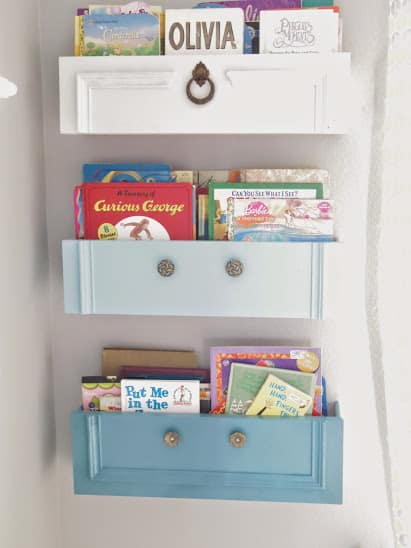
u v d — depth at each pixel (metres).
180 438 1.34
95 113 1.22
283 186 1.24
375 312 1.04
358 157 1.34
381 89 1.13
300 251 1.23
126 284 1.27
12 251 1.24
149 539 1.51
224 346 1.40
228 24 1.19
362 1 1.30
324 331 1.40
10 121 1.22
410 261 0.99
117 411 1.36
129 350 1.44
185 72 1.20
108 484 1.37
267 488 1.34
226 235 1.26
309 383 1.32
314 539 1.47
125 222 1.27
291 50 1.19
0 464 1.19
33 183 1.35
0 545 1.19
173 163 1.39
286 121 1.20
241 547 1.49
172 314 1.27
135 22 1.21
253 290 1.25
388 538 1.44
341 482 1.32
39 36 1.37
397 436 0.99
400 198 1.00
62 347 1.46
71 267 1.27
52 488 1.48
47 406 1.44
